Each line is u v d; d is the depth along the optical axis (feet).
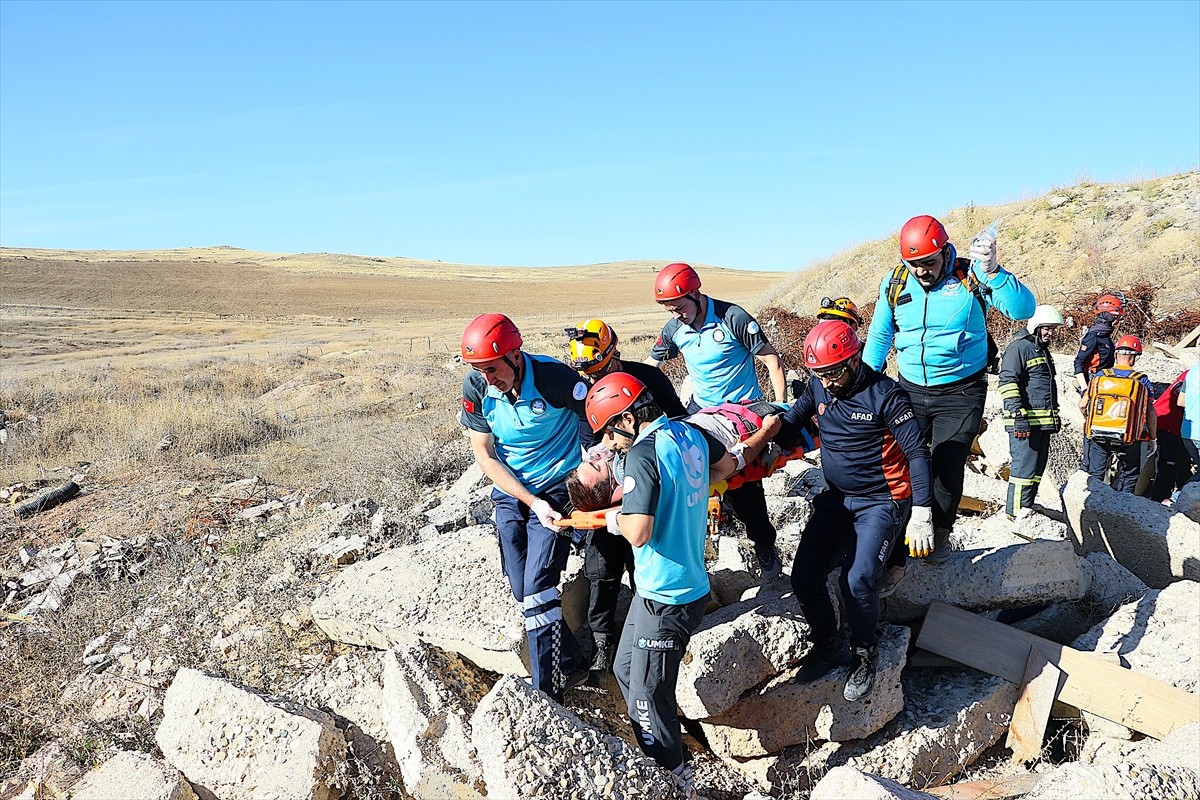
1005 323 41.55
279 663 16.97
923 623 14.90
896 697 13.17
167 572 23.12
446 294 303.48
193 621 19.49
